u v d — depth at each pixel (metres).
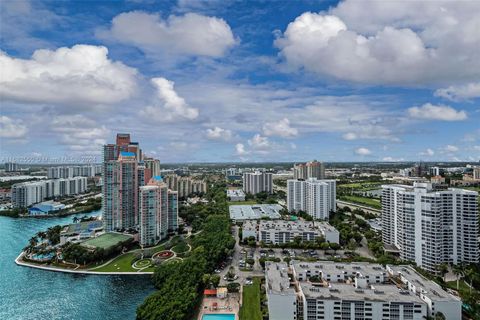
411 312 189.00
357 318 191.75
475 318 193.62
